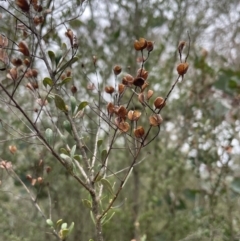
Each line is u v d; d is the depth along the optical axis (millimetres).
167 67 2209
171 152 2203
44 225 1909
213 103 1902
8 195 2025
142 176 2301
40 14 1005
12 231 1817
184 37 2178
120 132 922
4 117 1732
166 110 2219
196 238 1782
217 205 1963
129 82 873
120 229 2031
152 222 2121
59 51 918
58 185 2025
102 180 881
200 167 1966
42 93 1217
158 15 2135
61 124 1298
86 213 1994
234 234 1752
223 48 2275
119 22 2146
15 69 852
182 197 2457
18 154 1856
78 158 919
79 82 1842
